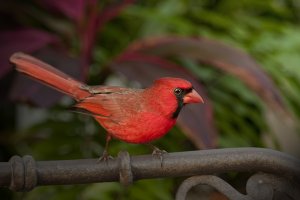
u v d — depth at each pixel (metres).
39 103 5.48
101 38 7.85
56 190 6.60
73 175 3.26
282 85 7.20
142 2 8.32
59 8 6.64
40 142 6.98
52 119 7.06
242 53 6.02
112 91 4.12
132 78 5.82
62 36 7.29
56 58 6.12
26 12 7.44
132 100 4.00
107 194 6.46
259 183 3.48
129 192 6.43
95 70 7.26
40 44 6.25
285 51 7.25
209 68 7.26
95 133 6.95
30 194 6.65
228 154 3.39
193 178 3.45
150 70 5.89
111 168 3.30
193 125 5.54
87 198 6.48
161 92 3.92
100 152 6.81
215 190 3.80
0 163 3.20
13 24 7.05
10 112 8.55
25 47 6.20
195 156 3.38
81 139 6.89
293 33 7.58
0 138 7.44
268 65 7.05
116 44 7.88
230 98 7.05
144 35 7.84
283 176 3.42
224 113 6.89
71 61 6.11
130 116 3.96
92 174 3.29
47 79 3.95
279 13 8.62
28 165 3.17
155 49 6.21
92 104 4.04
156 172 3.35
